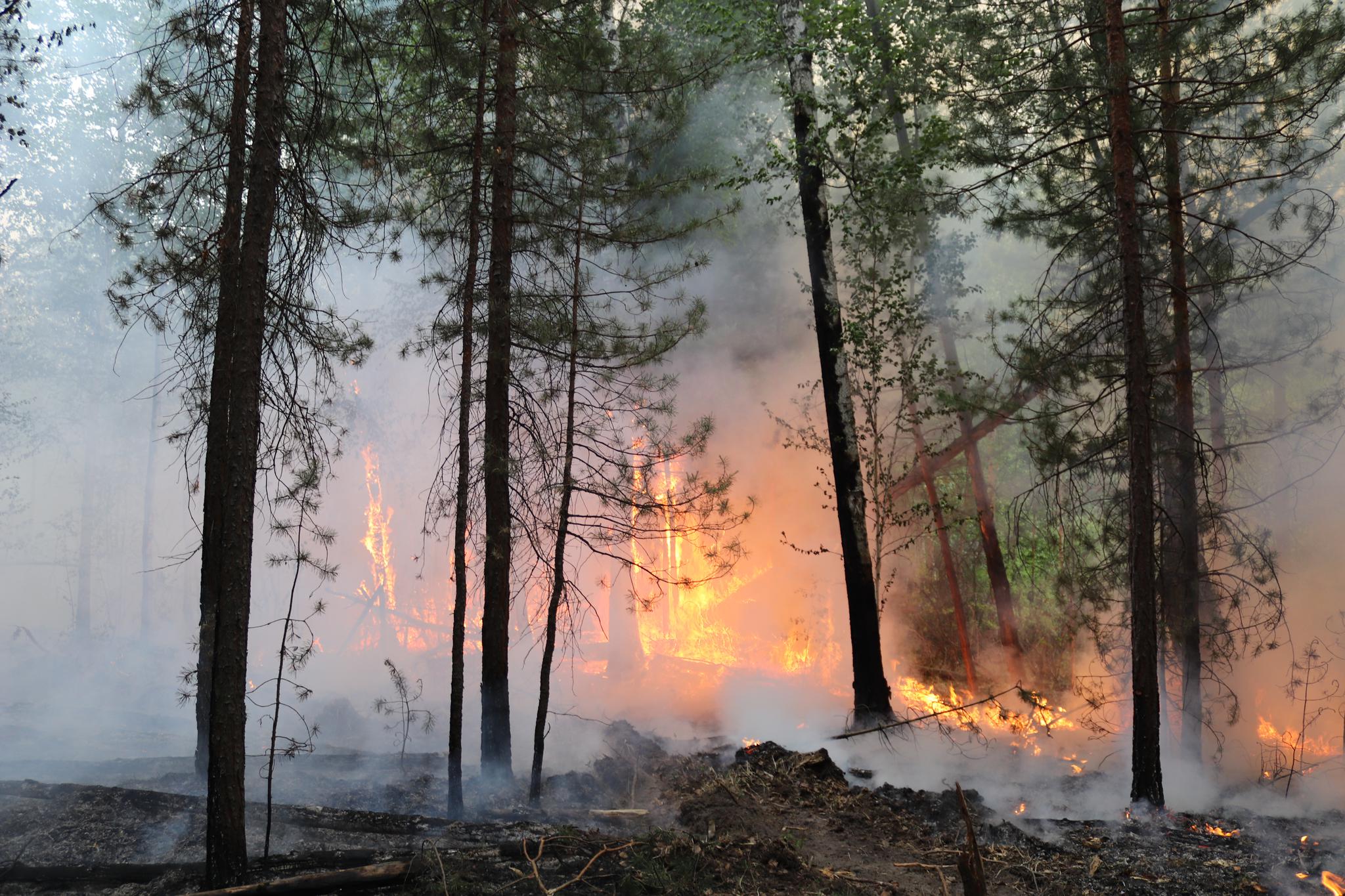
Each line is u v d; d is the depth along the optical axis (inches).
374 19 335.3
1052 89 412.8
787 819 321.4
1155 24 397.4
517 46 390.6
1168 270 448.8
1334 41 386.0
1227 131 445.1
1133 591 376.2
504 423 371.9
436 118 390.0
